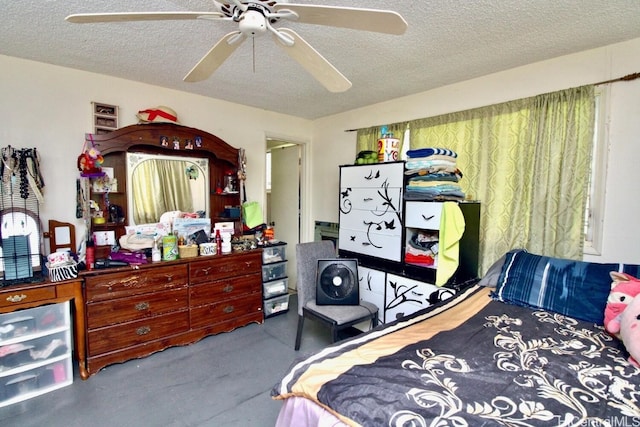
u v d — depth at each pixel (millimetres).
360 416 1003
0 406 1891
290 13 1166
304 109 3691
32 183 2232
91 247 2312
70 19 1181
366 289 2820
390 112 3295
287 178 4496
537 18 1726
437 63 2342
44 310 2041
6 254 2092
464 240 2369
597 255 2127
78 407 1900
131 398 1989
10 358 1931
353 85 2826
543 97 2244
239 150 3256
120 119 2709
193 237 2916
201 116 3197
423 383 1133
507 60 2287
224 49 1438
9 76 2242
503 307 1973
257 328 3072
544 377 1199
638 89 1945
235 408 1915
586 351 1416
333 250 2891
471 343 1471
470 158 2658
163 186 2959
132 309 2385
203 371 2305
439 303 2037
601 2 1568
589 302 1795
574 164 2133
